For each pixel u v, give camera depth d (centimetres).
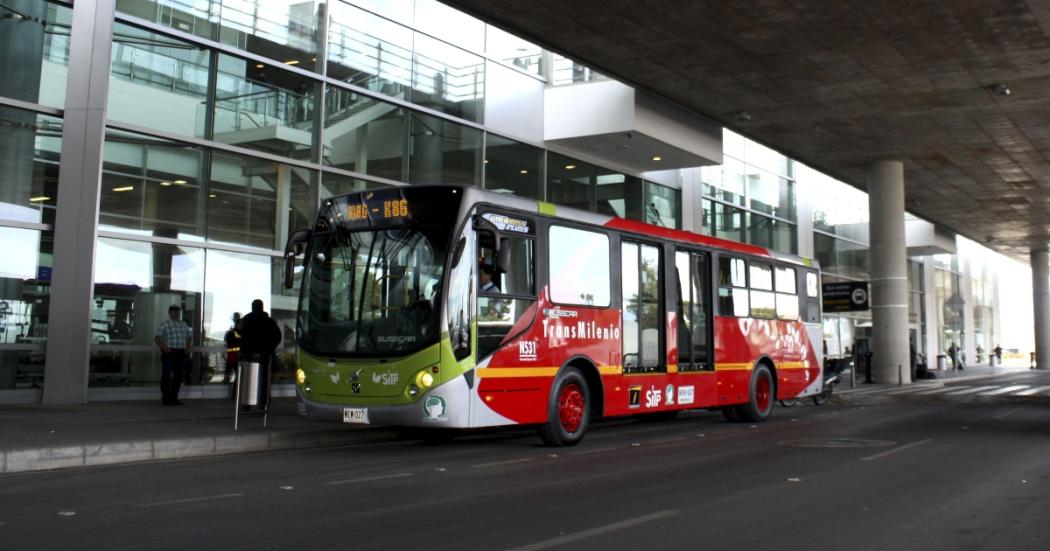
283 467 1065
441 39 2392
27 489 880
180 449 1155
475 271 1167
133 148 1802
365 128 2194
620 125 2580
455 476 997
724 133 3634
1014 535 697
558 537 675
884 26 2077
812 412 2123
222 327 1930
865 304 3322
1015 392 3073
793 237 4162
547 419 1271
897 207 3509
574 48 2234
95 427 1279
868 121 2925
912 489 919
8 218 1681
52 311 1688
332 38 2134
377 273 1197
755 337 1783
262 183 2000
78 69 1733
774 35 2141
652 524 729
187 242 1873
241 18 1970
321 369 1207
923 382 3706
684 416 1991
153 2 1836
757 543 663
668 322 1525
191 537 661
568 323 1312
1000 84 2509
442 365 1128
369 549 629
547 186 2705
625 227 1453
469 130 2456
